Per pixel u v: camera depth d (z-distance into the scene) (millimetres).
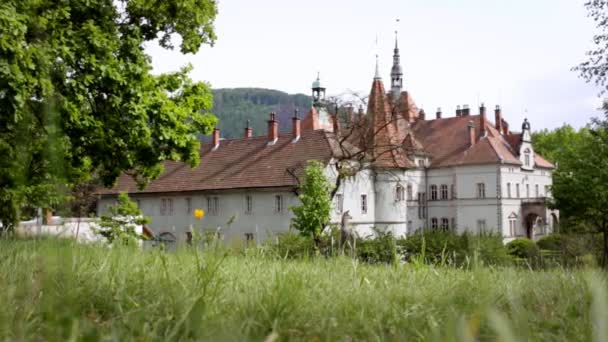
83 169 17969
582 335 2062
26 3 11898
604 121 21359
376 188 49875
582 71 19734
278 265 4387
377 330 2283
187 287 2855
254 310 2400
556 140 91562
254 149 50938
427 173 66375
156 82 18469
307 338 2088
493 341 1785
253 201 47500
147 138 17219
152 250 4672
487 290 2494
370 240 16828
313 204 27094
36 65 11383
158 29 19484
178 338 1917
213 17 20297
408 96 75812
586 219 31906
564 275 4441
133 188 54781
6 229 4555
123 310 2430
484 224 62531
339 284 3566
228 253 4012
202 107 20547
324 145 46375
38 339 1723
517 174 65312
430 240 18047
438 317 2471
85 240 4926
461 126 67500
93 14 16906
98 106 16484
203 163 53125
